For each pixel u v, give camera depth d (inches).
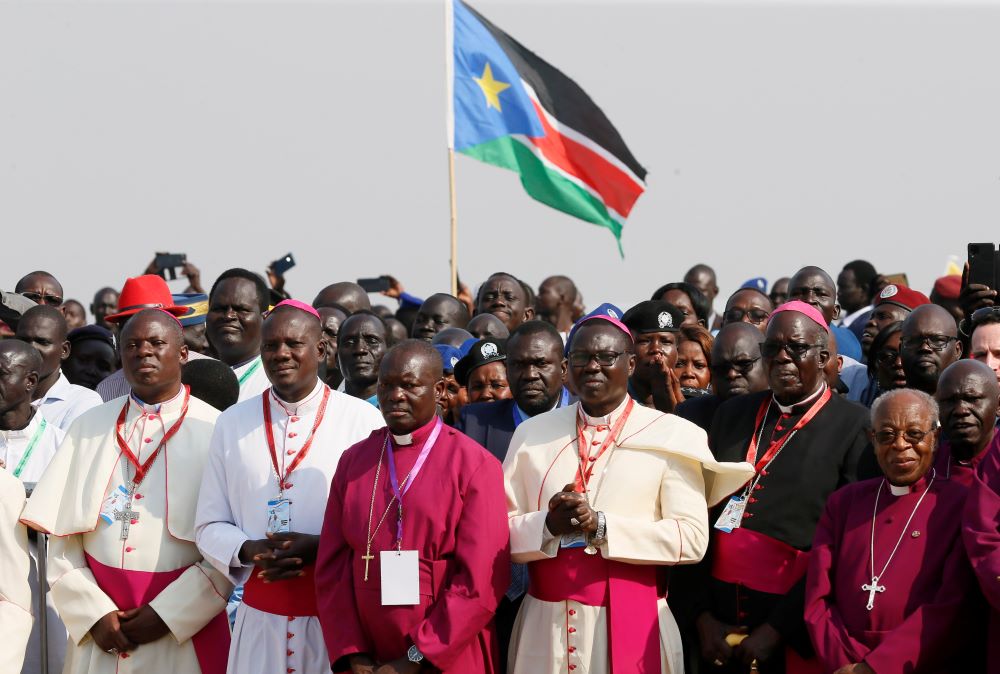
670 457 582.9
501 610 637.9
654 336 753.6
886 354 765.9
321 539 579.5
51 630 686.5
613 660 554.9
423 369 576.1
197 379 722.2
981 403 575.8
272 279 1289.4
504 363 761.6
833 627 533.3
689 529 562.9
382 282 1283.2
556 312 1227.9
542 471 591.5
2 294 946.7
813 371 610.5
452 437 581.6
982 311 692.7
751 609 583.8
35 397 825.5
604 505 573.6
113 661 603.2
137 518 612.4
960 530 530.0
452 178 1161.4
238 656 594.6
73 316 1304.1
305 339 615.8
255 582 598.2
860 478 590.6
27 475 716.0
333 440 618.8
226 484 613.6
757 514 594.6
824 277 935.0
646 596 570.6
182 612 598.2
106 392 856.3
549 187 1197.1
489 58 1193.4
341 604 564.7
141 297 883.4
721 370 724.7
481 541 555.8
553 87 1205.1
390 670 542.9
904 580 529.3
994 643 518.0
